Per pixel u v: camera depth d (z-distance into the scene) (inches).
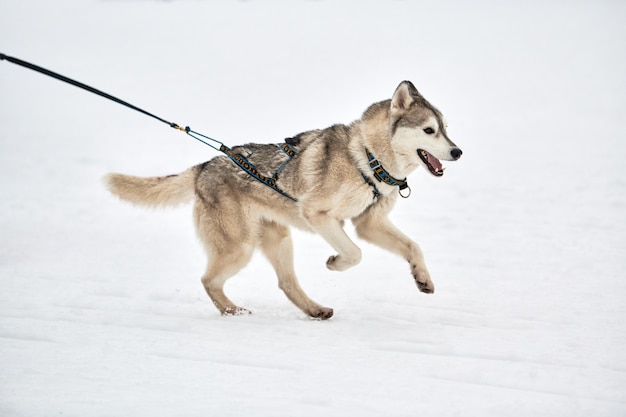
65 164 517.0
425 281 198.2
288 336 179.2
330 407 130.5
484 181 445.7
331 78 1016.9
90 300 212.4
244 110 790.5
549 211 362.9
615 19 1483.8
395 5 1782.7
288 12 1717.5
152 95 916.0
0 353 158.6
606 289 226.7
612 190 405.1
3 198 398.3
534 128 640.4
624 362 157.2
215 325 190.2
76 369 148.5
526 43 1247.5
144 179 227.9
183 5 1845.5
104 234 326.0
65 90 961.5
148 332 180.2
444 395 137.5
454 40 1307.8
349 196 202.8
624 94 807.1
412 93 199.5
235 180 214.8
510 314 201.0
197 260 282.4
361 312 208.4
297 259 288.7
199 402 131.5
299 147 210.4
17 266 257.6
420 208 382.0
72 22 1631.4
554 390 140.6
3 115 784.9
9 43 1368.1
